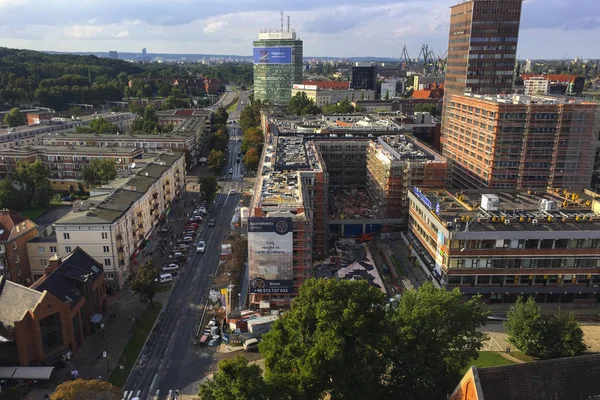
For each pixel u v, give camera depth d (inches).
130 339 4736.7
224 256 6653.5
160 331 4928.6
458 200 6205.7
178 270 6259.8
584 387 2849.4
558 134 7706.7
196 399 3912.4
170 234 7578.7
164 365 4375.0
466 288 5290.4
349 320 3607.3
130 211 6176.2
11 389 3922.2
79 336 4581.7
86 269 4953.3
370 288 3897.6
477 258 5191.9
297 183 6161.4
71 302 4446.4
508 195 6466.5
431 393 3732.8
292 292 5221.5
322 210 6766.7
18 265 5610.2
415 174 7406.5
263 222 4992.6
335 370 3442.4
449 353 3814.0
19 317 4106.8
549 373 2869.1
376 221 7613.2
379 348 3656.5
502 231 5128.0
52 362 4217.5
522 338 4424.2
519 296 4889.3
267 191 5871.1
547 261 5226.4
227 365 3117.6
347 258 6825.8
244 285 5885.8
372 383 3577.8
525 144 7815.0
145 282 5123.0
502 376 2834.6
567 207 5900.6
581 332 4372.5
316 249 6899.6
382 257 6879.9
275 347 3752.5
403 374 3740.2
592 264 5251.0
